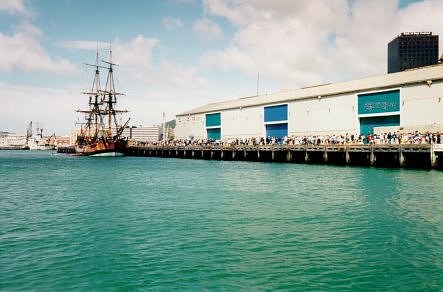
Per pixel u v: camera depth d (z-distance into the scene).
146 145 101.62
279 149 60.19
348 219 19.98
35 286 12.19
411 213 21.06
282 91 82.38
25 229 18.98
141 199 27.09
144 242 16.50
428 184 31.36
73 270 13.45
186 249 15.47
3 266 13.87
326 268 13.36
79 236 17.61
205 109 94.12
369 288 11.84
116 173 48.59
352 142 51.53
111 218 21.11
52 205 25.28
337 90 62.16
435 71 52.12
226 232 17.83
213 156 77.06
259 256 14.55
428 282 12.18
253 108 76.94
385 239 16.42
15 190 32.81
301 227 18.52
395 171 41.59
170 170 51.59
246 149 66.75
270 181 36.03
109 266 13.76
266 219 20.23
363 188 30.02
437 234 17.00
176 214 21.83
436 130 47.66
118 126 111.12
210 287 11.99
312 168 48.53
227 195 28.23
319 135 63.50
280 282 12.30
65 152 156.62
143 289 11.91
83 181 39.44
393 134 50.25
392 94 53.28
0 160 93.00
